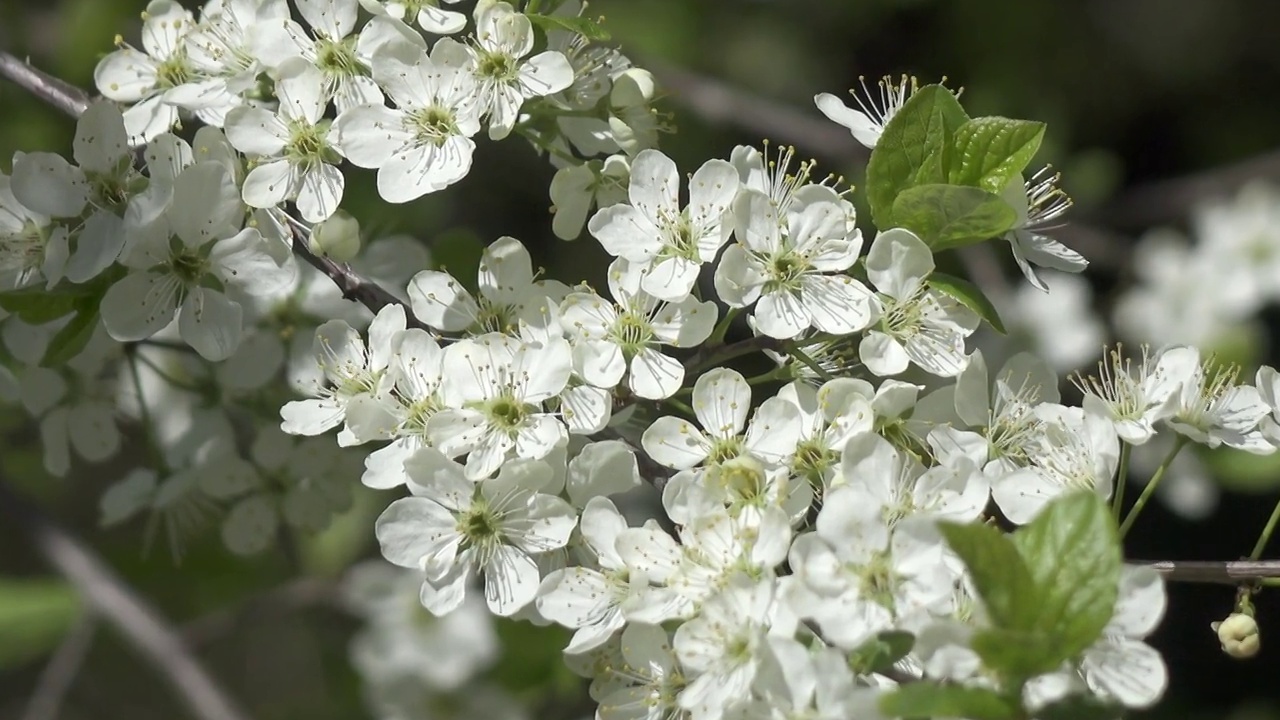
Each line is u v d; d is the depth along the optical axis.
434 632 0.72
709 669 0.54
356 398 0.56
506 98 0.57
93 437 0.63
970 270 0.82
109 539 0.75
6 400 0.64
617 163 0.59
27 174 0.57
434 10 0.58
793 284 0.57
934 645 0.53
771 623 0.54
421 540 0.56
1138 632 0.54
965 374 0.57
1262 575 0.56
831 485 0.55
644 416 0.59
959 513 0.55
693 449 0.56
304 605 0.72
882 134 0.57
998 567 0.53
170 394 0.64
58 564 0.67
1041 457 0.56
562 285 0.58
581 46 0.59
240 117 0.57
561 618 0.55
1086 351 0.83
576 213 0.59
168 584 0.73
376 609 0.72
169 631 0.67
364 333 0.62
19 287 0.57
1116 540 0.53
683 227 0.57
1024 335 0.83
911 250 0.56
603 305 0.57
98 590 0.67
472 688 0.72
